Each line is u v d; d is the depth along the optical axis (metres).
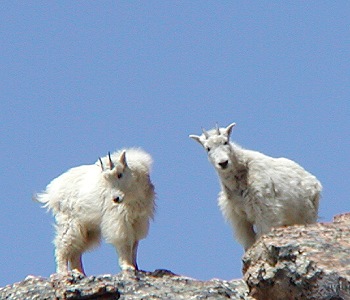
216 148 58.66
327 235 50.34
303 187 59.12
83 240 62.78
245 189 58.16
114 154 62.06
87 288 48.91
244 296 51.28
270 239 50.94
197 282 53.28
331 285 46.75
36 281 50.75
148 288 52.06
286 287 48.62
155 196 61.94
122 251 60.16
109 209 60.66
